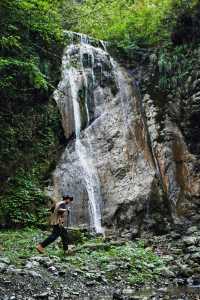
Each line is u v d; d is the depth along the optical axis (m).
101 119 16.34
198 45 17.22
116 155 15.34
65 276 8.21
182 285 8.47
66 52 17.38
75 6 22.77
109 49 19.20
